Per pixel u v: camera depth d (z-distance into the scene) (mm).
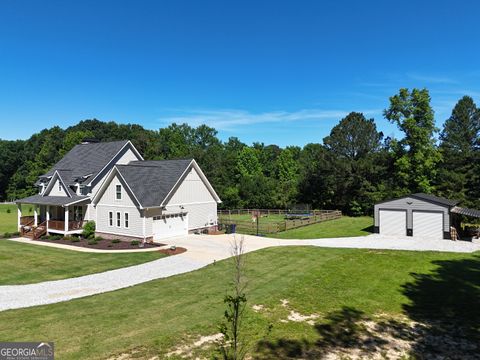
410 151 49562
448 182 47750
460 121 52312
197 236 33188
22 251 26594
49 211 36594
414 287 17734
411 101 48344
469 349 11383
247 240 31094
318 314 14102
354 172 55125
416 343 11766
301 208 55781
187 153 76312
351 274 19938
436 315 14180
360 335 12297
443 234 31828
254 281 18438
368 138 56594
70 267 21531
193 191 34688
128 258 23938
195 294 16109
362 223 44156
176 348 10836
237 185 64562
